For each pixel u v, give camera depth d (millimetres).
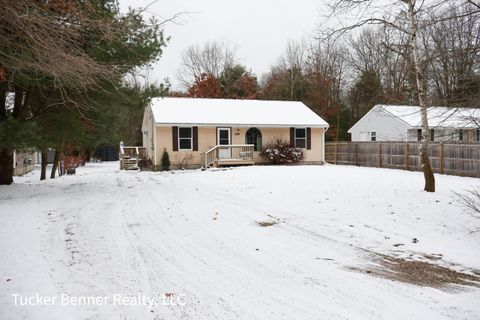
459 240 7445
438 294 4957
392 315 4332
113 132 19922
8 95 14969
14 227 8297
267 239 7559
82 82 6957
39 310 4305
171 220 9234
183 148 25281
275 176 18422
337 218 9305
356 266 6047
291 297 4777
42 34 5805
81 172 28031
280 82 45812
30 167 32188
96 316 4188
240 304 4547
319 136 28594
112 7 11367
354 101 35906
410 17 10469
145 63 13094
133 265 5922
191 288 5023
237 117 26656
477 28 7340
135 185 16422
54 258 6211
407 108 24266
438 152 20578
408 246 7145
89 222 8930
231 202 11688
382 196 11812
